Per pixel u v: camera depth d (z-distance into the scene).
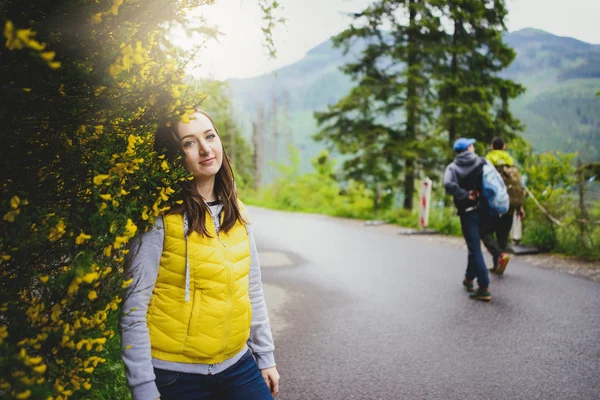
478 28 18.70
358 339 4.87
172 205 1.76
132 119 1.65
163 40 1.41
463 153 6.29
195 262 1.75
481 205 6.26
